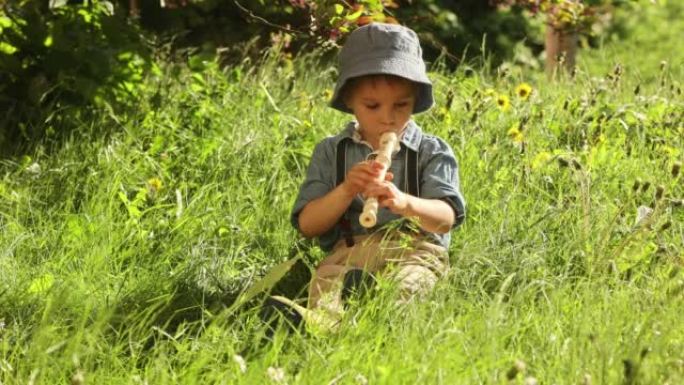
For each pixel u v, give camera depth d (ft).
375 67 16.48
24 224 19.22
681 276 16.52
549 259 17.79
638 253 17.39
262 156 21.83
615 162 21.59
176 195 19.76
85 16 24.61
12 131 23.11
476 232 18.49
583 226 18.33
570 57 36.91
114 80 23.94
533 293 16.28
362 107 16.80
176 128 23.09
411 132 17.30
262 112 24.26
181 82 25.93
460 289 16.35
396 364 13.43
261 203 19.92
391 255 16.72
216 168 21.16
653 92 27.45
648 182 18.70
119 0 35.94
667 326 14.25
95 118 23.50
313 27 22.70
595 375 13.12
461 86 27.02
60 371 13.66
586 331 14.08
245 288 16.93
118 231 18.54
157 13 40.40
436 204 16.63
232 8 40.42
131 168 21.33
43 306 15.80
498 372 13.56
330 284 15.93
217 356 14.25
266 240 18.84
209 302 16.75
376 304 15.37
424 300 15.64
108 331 15.28
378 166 16.11
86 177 20.66
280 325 14.42
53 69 23.84
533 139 22.71
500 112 24.04
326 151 17.48
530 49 49.60
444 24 46.06
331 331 14.67
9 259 17.47
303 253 17.85
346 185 16.35
